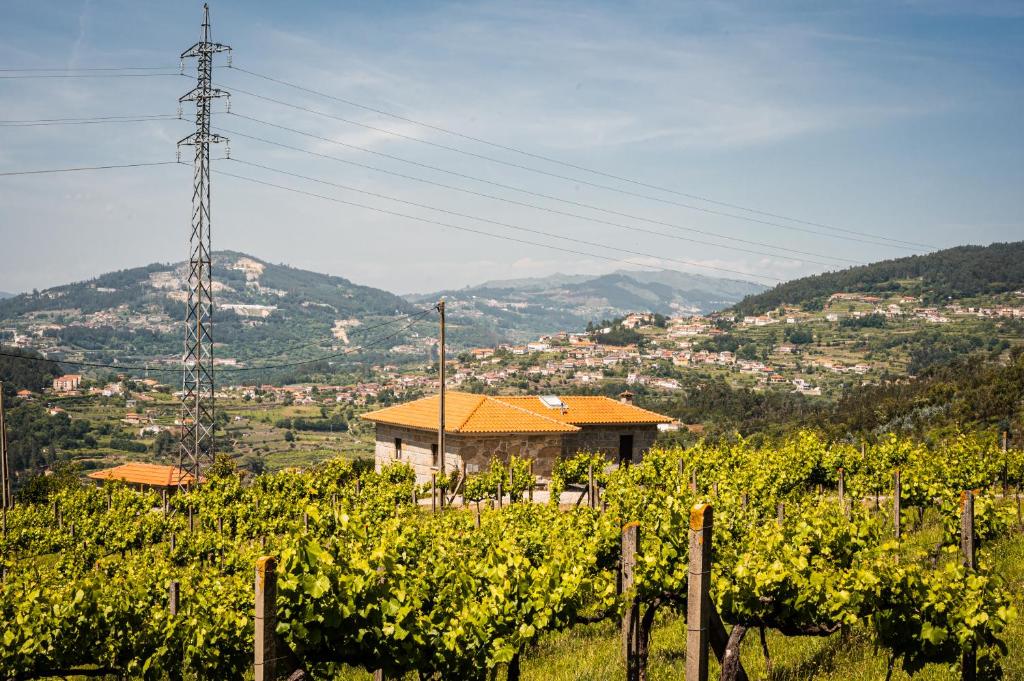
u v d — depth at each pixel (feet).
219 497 97.40
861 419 200.44
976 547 42.75
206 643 36.47
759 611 31.99
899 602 30.89
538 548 50.78
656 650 38.58
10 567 68.18
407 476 103.55
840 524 43.06
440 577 34.45
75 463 210.38
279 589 23.58
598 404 124.57
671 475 86.07
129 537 87.51
